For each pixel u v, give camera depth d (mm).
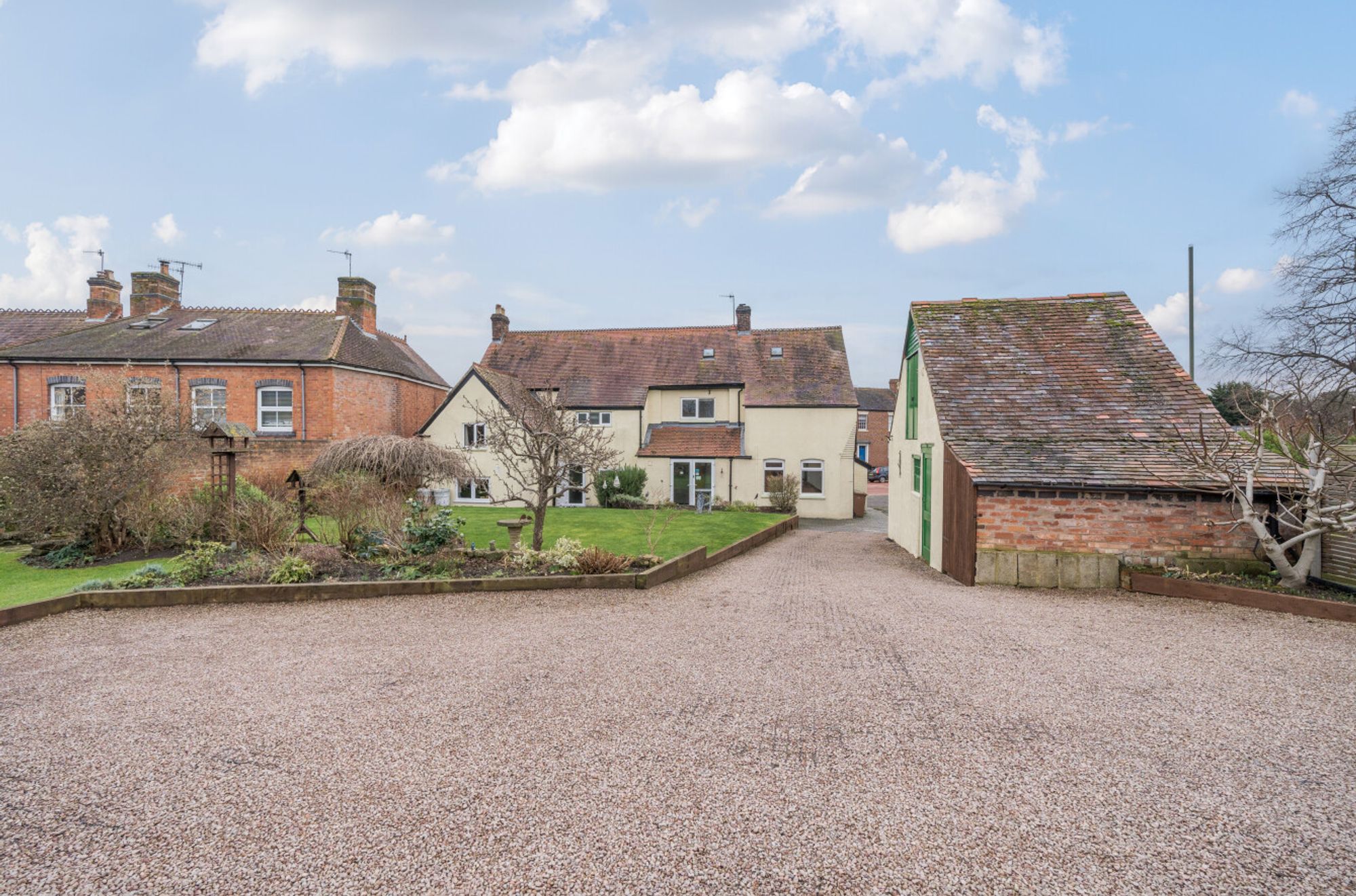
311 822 3334
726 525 17938
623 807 3453
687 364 29406
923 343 12836
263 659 5969
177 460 12102
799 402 27266
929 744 4172
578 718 4602
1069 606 7988
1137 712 4664
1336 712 4668
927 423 12891
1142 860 3027
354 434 21953
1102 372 11484
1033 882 2881
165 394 13594
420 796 3566
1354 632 6668
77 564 10664
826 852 3080
